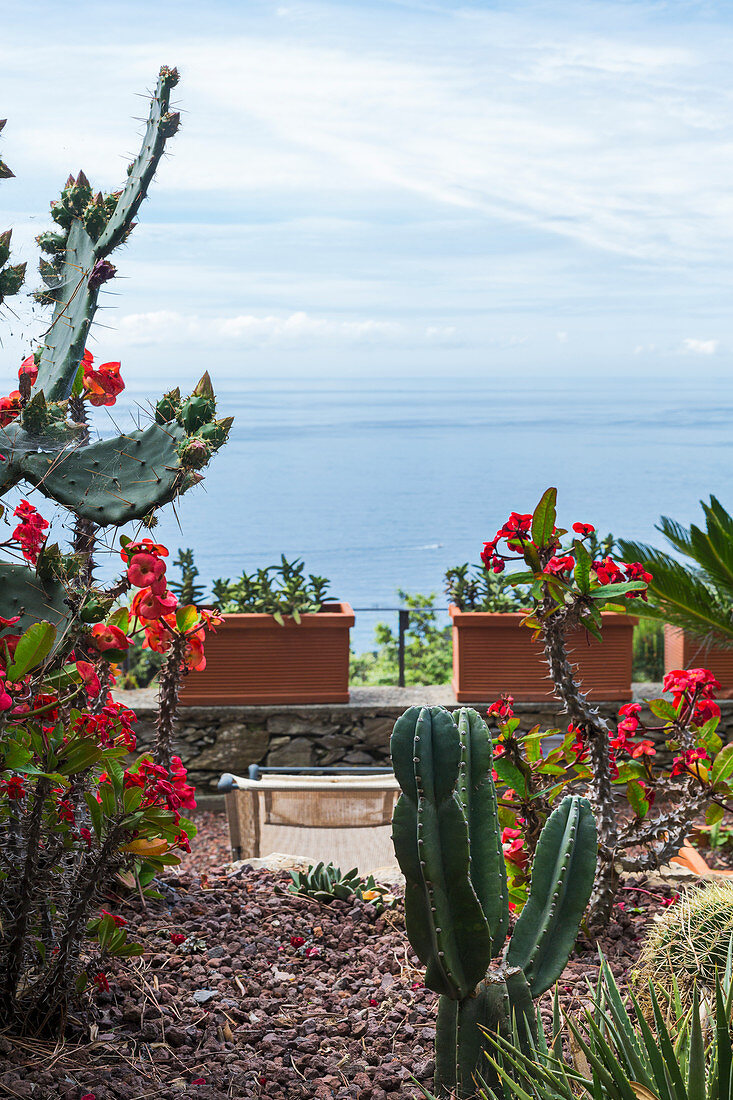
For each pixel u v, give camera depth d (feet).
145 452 8.52
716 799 12.10
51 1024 8.68
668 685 12.49
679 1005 7.48
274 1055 8.80
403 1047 9.04
